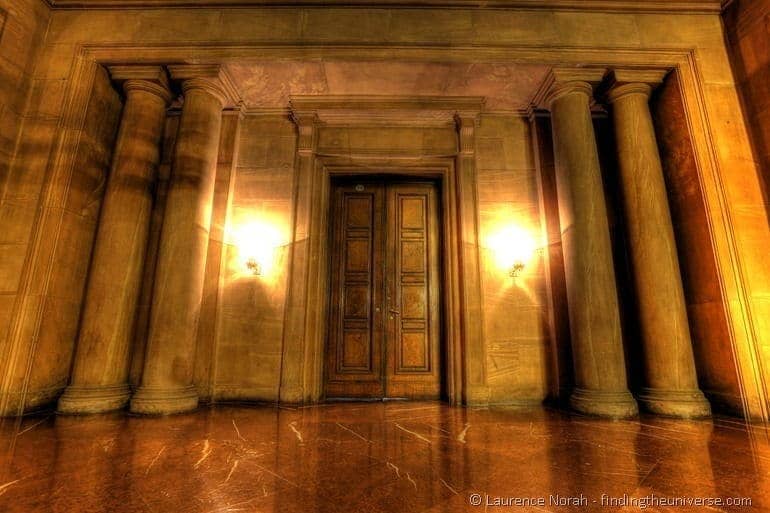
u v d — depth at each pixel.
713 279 4.03
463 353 4.80
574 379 4.60
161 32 4.55
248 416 3.76
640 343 4.18
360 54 4.52
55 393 3.87
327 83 4.93
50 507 1.69
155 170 4.59
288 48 4.52
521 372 4.75
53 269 3.92
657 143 4.77
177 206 4.22
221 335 4.77
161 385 3.82
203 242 4.35
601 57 4.54
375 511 1.66
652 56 4.55
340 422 3.52
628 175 4.46
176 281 4.05
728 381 3.82
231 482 1.99
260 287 4.91
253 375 4.68
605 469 2.21
